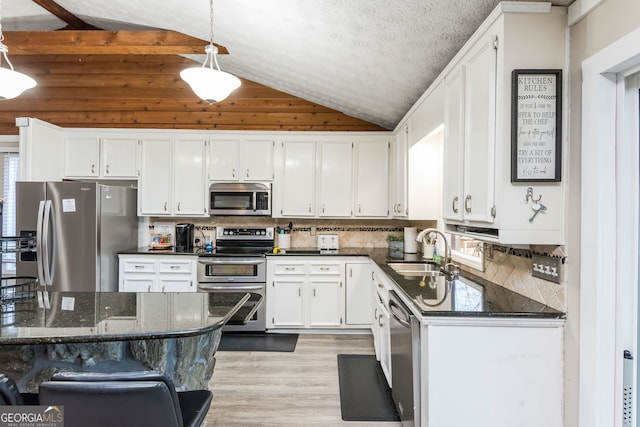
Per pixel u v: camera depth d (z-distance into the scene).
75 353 1.42
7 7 3.59
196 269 3.67
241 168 3.95
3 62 4.11
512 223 1.48
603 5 1.28
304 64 3.04
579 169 1.41
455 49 2.06
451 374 1.55
